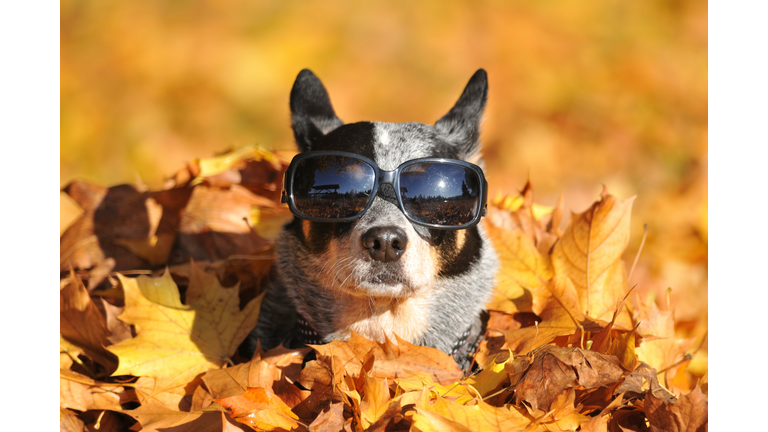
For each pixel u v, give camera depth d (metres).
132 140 8.70
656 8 10.82
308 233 3.11
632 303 3.39
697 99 9.32
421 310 3.16
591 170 8.02
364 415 2.41
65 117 8.81
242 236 4.01
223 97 9.34
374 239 2.75
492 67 9.80
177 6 10.33
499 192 4.61
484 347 3.16
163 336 3.03
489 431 2.34
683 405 2.42
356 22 10.27
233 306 3.21
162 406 2.72
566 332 2.90
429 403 2.46
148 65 9.55
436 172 2.95
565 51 10.09
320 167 2.96
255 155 4.71
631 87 9.45
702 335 4.27
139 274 3.78
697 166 7.85
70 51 9.64
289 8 10.50
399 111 9.41
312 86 3.56
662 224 6.29
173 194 4.14
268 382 2.76
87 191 4.11
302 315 3.26
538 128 8.70
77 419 2.80
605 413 2.51
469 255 3.20
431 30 10.31
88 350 3.18
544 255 3.56
